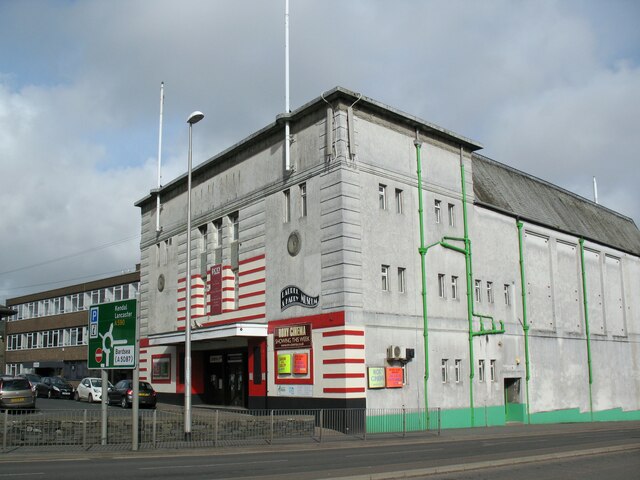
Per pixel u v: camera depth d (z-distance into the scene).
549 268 40.66
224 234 35.88
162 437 22.25
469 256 34.03
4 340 74.94
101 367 21.05
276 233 31.86
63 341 66.56
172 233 41.53
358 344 27.56
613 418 43.66
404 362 29.38
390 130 31.14
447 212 33.47
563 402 39.16
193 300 37.81
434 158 33.31
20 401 31.03
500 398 34.28
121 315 20.66
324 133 29.70
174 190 41.94
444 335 31.64
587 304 43.62
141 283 44.44
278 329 30.64
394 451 20.17
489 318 34.66
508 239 37.53
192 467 15.71
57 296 68.88
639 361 48.59
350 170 28.83
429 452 19.58
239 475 13.81
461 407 31.73
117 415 22.11
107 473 14.39
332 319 27.83
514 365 35.81
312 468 15.25
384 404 28.09
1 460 17.69
